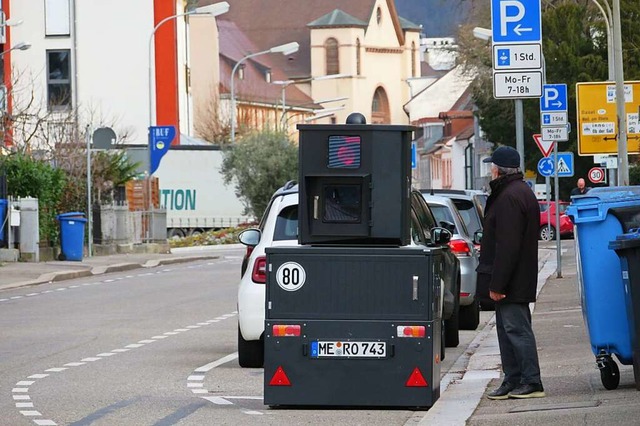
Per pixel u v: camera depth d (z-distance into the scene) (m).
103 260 89.56
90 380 31.33
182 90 185.50
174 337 41.84
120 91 176.12
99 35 175.88
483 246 26.89
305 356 26.19
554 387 27.55
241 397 28.50
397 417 25.59
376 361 26.08
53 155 99.75
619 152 68.50
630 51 128.88
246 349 33.78
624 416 22.62
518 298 26.30
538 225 26.48
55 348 38.62
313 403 26.20
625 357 26.72
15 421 25.05
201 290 64.75
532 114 142.62
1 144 96.56
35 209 83.50
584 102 70.56
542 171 76.88
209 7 114.38
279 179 157.38
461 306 45.53
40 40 174.88
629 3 129.50
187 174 155.25
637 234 25.70
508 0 37.16
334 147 26.38
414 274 26.02
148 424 24.73
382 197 26.38
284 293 26.27
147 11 176.12
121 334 42.88
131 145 147.38
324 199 26.44
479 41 146.38
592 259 26.72
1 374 32.50
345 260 26.12
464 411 25.05
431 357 26.02
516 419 23.30
